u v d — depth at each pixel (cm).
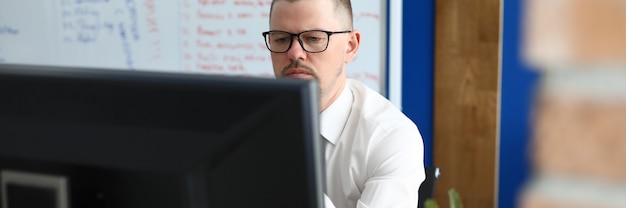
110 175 80
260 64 270
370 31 251
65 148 81
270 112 73
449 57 241
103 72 79
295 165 74
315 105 73
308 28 147
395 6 245
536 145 243
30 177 83
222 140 75
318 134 74
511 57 237
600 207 238
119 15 286
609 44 230
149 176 78
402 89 253
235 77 75
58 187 81
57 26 296
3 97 83
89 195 81
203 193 77
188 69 282
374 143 150
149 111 77
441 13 239
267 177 75
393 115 156
